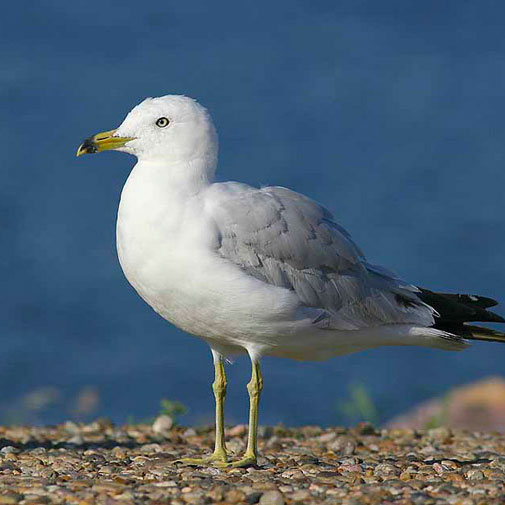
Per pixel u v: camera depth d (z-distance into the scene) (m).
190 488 7.48
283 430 11.03
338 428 11.26
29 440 10.29
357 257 8.98
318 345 8.87
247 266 8.45
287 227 8.59
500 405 14.08
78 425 11.18
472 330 9.16
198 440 10.49
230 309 8.38
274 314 8.44
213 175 8.70
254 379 8.71
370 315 8.94
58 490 7.36
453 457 9.41
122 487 7.51
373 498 7.21
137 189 8.52
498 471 8.21
